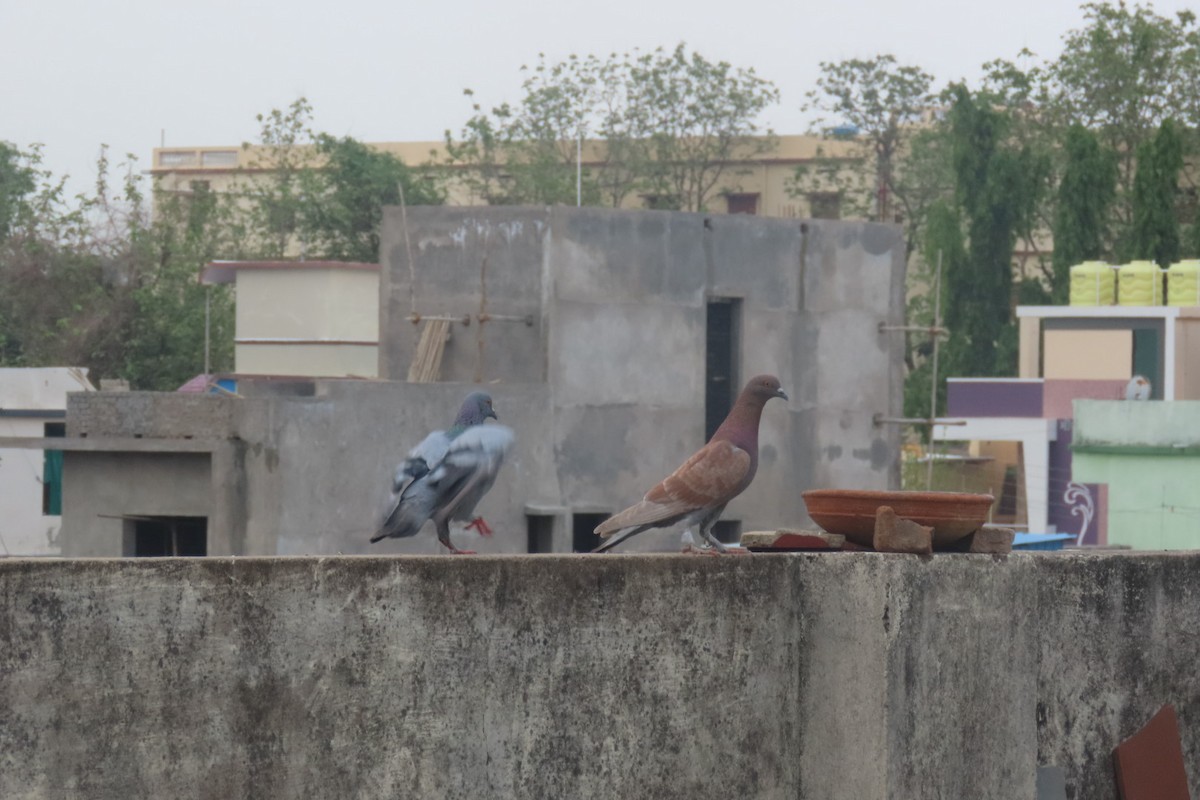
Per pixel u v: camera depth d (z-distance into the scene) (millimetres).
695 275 22297
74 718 5102
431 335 21734
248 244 42812
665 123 52750
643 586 5965
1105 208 39406
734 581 6137
